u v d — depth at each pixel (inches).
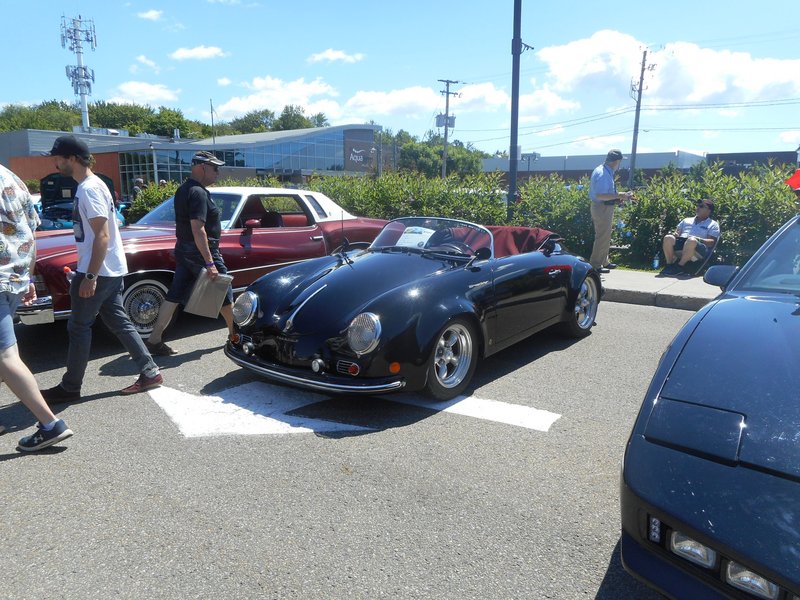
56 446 135.3
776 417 70.8
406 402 161.3
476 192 469.7
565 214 430.9
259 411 155.3
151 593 86.5
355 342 140.8
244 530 101.8
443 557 94.0
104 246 150.6
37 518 106.3
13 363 128.2
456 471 122.3
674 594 66.9
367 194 524.1
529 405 159.5
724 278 127.3
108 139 2181.3
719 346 85.7
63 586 88.3
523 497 112.0
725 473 67.0
